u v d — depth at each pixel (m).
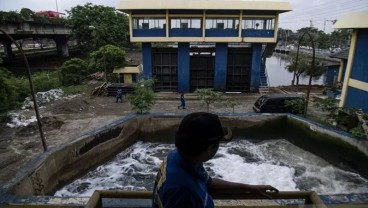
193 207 1.18
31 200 5.35
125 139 13.98
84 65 26.75
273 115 14.59
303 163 12.23
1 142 12.34
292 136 14.32
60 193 10.16
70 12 43.03
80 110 17.36
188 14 21.70
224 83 23.52
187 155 1.27
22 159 10.77
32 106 18.02
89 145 11.83
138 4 20.83
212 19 21.98
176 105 18.89
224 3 20.92
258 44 22.52
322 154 12.52
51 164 9.78
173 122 14.74
